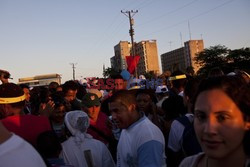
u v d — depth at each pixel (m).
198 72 80.06
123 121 2.66
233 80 1.14
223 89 1.11
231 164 1.13
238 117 1.09
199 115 1.15
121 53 104.50
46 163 1.60
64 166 2.57
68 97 5.17
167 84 8.48
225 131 1.08
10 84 2.98
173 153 3.14
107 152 3.08
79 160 2.85
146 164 2.34
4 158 1.27
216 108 1.09
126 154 2.57
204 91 1.15
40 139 2.67
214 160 1.18
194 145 2.75
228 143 1.08
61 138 3.31
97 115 3.92
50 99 4.32
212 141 1.09
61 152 2.88
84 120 2.98
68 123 2.96
